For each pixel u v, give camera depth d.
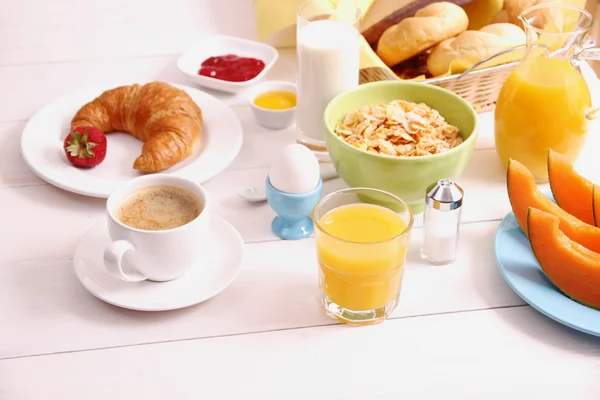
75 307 1.02
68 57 1.66
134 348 0.96
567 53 1.19
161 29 1.76
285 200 1.09
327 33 1.27
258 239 1.15
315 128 1.33
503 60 1.39
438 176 1.12
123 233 0.98
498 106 1.27
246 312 1.02
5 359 0.94
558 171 1.13
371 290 0.96
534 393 0.90
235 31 1.75
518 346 0.97
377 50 1.51
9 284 1.06
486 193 1.25
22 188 1.26
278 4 1.57
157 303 0.99
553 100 1.19
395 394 0.90
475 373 0.93
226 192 1.25
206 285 1.03
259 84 1.46
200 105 1.43
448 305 1.03
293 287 1.06
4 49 1.68
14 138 1.38
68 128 1.38
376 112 1.22
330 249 0.95
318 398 0.90
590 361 0.94
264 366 0.94
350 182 1.18
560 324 1.00
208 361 0.95
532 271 1.04
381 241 0.93
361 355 0.95
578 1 1.52
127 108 1.36
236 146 1.32
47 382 0.92
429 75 1.49
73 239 1.15
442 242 1.08
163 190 1.07
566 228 1.05
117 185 1.23
